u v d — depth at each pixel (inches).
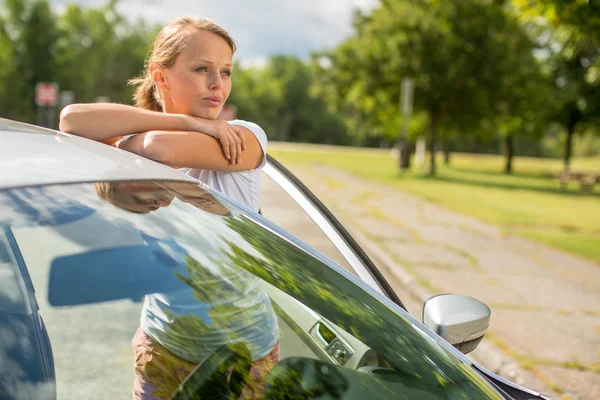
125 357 50.4
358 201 620.4
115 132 74.7
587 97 1541.6
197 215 64.6
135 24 2751.0
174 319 53.9
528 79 1311.5
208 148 75.7
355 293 71.0
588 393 176.7
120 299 52.6
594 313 258.7
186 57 81.0
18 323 50.1
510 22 1200.2
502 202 714.8
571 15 384.2
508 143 1688.0
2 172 56.1
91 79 2632.9
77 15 2652.6
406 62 1214.9
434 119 1261.1
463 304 82.1
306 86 4785.9
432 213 558.3
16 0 2532.0
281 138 4790.8
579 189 1072.2
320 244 329.7
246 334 57.2
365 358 62.8
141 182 63.4
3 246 52.2
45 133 69.5
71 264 53.1
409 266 320.5
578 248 412.5
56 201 55.5
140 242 56.9
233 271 60.9
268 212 398.0
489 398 64.4
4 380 47.1
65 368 48.9
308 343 60.6
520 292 285.0
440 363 67.0
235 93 4495.6
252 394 54.1
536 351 207.0
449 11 1205.1
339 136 4808.1
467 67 1210.0
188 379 52.3
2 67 2466.8
